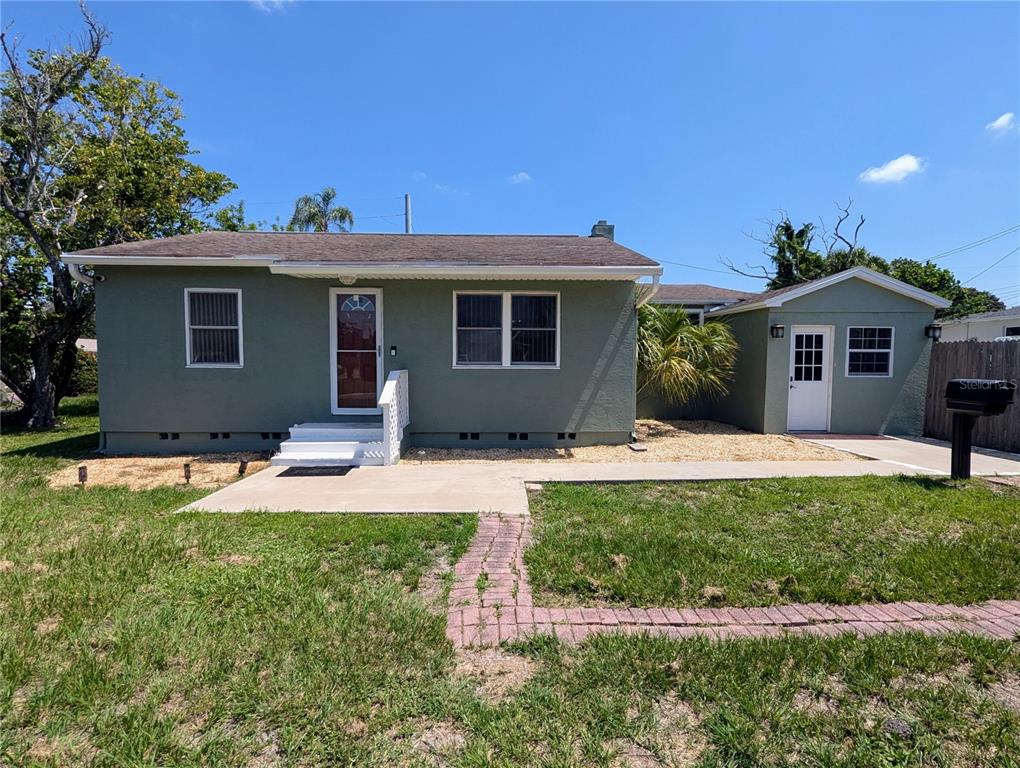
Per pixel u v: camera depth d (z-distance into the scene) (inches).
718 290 675.4
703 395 474.0
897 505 191.3
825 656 95.3
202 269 321.1
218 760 70.4
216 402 327.6
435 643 98.9
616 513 185.5
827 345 389.1
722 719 79.0
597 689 86.2
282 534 157.8
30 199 449.4
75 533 159.9
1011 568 135.9
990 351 332.8
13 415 525.0
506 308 333.4
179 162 609.3
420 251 343.6
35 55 467.8
